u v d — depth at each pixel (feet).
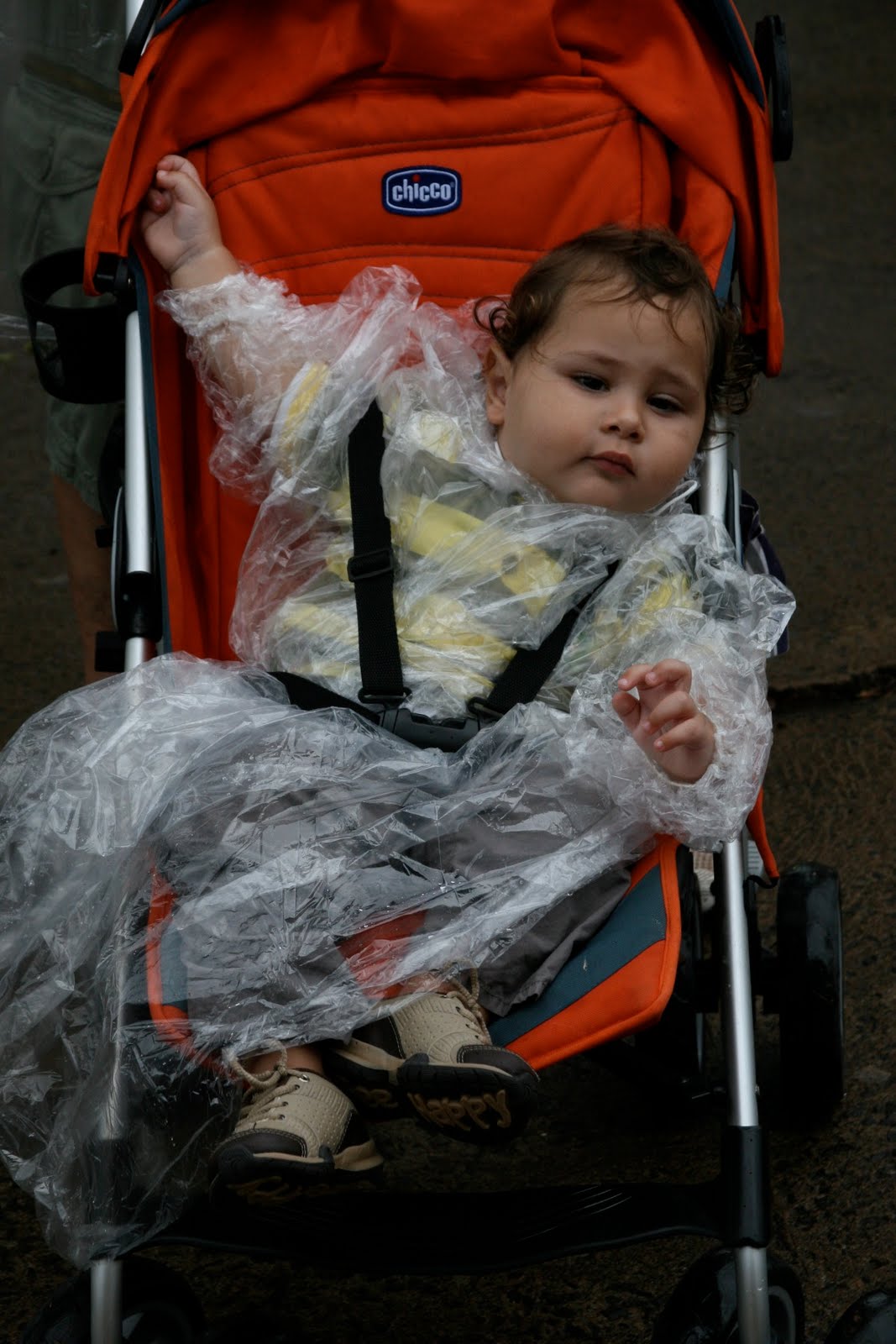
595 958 6.72
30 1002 6.82
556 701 7.81
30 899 6.98
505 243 9.02
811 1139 8.73
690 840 7.01
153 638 7.84
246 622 8.44
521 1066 6.12
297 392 8.34
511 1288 7.93
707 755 6.88
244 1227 6.45
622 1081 9.39
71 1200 6.59
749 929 8.22
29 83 9.71
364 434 8.30
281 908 6.66
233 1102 6.81
